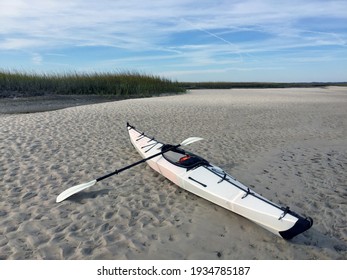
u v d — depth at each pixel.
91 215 4.47
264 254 3.66
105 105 15.96
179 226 4.20
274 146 8.51
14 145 7.72
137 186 5.54
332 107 17.34
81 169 6.31
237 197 4.32
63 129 9.70
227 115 13.48
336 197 5.24
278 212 3.83
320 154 7.81
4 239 3.81
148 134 9.55
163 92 27.03
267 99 22.09
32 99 18.89
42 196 5.03
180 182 5.19
